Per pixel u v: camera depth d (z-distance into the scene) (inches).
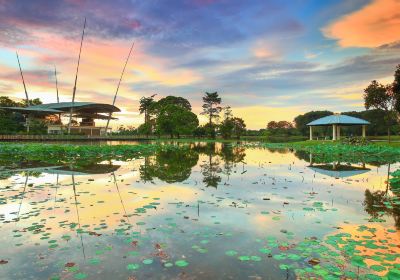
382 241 171.6
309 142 1502.2
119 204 256.1
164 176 416.2
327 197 287.0
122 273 135.2
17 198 277.3
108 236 180.1
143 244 167.6
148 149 1034.1
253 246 165.0
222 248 162.4
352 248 159.8
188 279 130.0
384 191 316.8
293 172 459.8
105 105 2351.1
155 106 2733.8
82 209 239.6
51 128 2324.1
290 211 235.9
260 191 313.7
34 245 167.2
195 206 249.6
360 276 131.0
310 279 129.8
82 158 705.6
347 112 2837.1
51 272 136.3
